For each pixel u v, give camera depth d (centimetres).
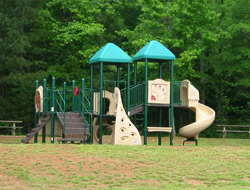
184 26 3064
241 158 1576
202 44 3152
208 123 2094
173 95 2112
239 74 3428
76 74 3534
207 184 1259
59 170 1320
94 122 2167
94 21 3562
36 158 1426
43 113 1984
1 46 2995
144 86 2056
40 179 1230
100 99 1981
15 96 3562
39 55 3625
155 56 2056
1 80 3117
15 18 3097
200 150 1700
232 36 2988
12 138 2627
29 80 3067
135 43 3053
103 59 2003
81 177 1264
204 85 3850
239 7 2923
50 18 3444
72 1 3462
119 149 1631
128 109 2002
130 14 4191
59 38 3362
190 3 3005
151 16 3297
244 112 4128
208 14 3028
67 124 1798
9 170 1300
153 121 4191
